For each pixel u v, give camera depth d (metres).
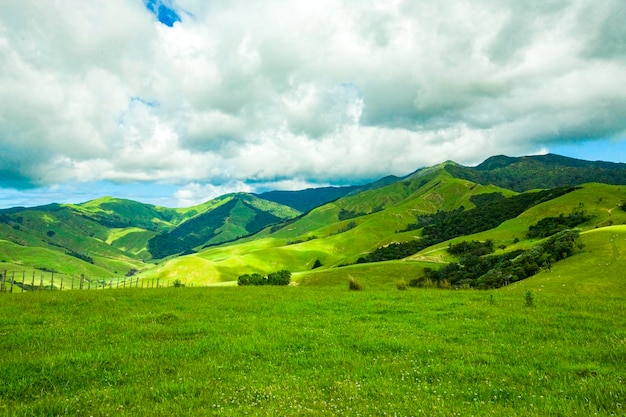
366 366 11.77
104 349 13.71
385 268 168.38
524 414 7.93
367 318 19.52
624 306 20.94
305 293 30.16
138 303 24.81
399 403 8.81
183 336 16.00
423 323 17.91
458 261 182.00
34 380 10.58
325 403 8.94
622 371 10.34
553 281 83.31
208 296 28.38
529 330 15.72
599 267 87.69
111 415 8.38
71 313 21.06
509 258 138.62
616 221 182.38
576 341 13.84
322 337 15.45
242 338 15.29
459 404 8.76
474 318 18.67
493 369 11.12
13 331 16.64
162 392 9.75
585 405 8.20
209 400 9.25
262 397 9.44
